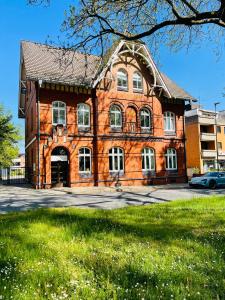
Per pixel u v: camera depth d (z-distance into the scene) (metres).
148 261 4.64
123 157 27.52
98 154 26.12
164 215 9.43
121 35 10.89
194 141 50.59
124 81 28.53
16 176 44.06
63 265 4.54
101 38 11.21
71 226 7.46
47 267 4.45
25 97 34.91
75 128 25.55
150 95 29.58
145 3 10.72
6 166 36.50
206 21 9.80
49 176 24.09
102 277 4.05
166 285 3.76
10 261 4.73
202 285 3.84
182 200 14.20
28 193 20.27
